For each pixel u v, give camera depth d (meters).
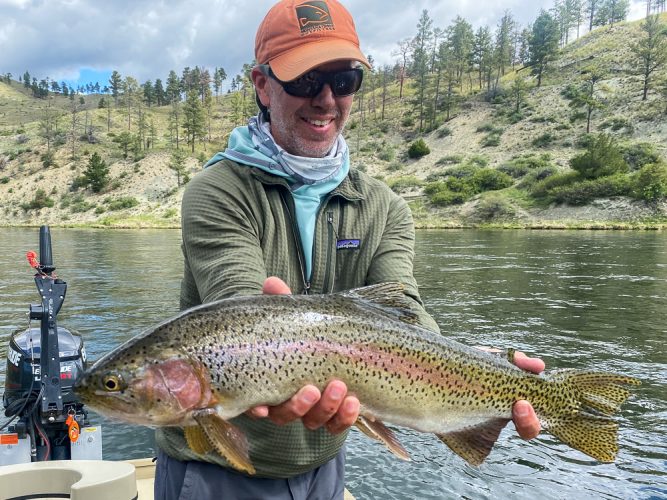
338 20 0.75
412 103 32.44
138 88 47.66
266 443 0.69
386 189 0.82
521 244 10.03
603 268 6.49
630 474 1.78
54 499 0.99
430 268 6.59
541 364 0.78
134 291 5.10
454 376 0.72
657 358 2.96
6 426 1.40
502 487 1.71
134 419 0.61
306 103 0.72
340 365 0.65
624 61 28.91
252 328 0.62
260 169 0.72
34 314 1.33
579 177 17.30
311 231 0.74
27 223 24.52
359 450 1.94
